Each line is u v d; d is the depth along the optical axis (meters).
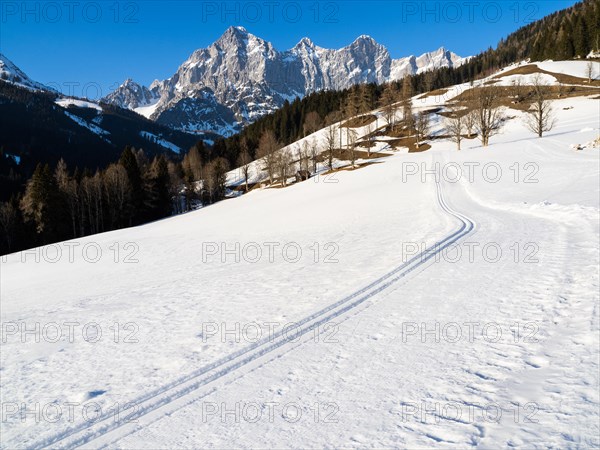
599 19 121.00
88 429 4.15
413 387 4.27
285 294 9.20
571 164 29.50
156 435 3.92
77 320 9.23
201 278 13.69
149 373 5.43
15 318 10.51
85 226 67.94
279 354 5.53
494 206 20.11
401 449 3.33
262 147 102.88
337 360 5.14
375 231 18.86
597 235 9.93
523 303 6.32
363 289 8.37
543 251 9.43
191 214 60.88
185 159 118.69
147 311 9.28
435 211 21.84
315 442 3.55
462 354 4.89
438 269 9.27
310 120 128.12
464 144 73.94
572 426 3.32
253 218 39.75
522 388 3.98
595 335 4.82
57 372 5.95
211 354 5.82
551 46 130.75
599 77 97.00
